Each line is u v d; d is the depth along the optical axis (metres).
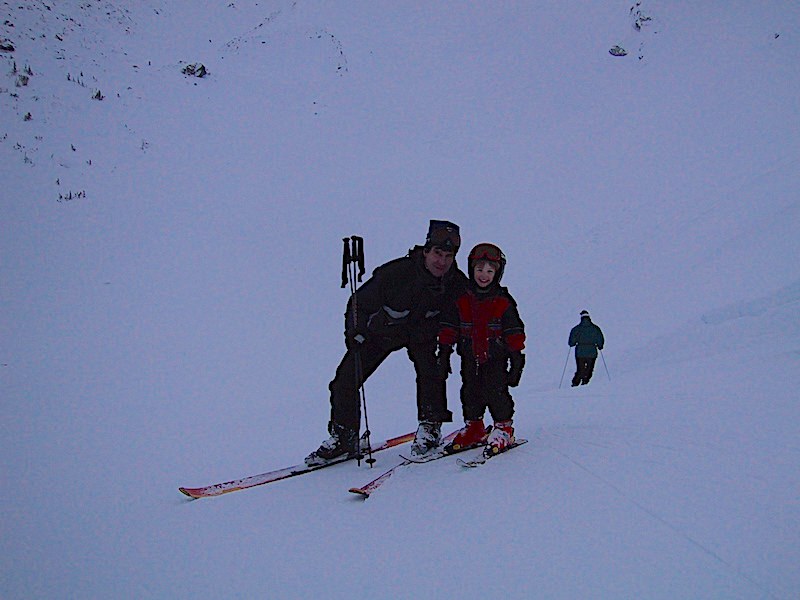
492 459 3.06
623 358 9.62
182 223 26.38
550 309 14.62
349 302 3.69
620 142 34.06
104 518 3.07
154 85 46.22
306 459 3.74
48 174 30.45
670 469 2.41
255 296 19.38
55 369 13.12
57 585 2.21
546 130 38.66
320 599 1.83
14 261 21.52
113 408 9.95
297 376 12.56
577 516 2.12
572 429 3.45
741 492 2.07
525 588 1.70
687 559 1.70
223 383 12.08
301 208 29.20
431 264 3.38
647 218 21.52
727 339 7.85
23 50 46.97
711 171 26.16
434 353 3.63
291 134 40.50
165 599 2.00
